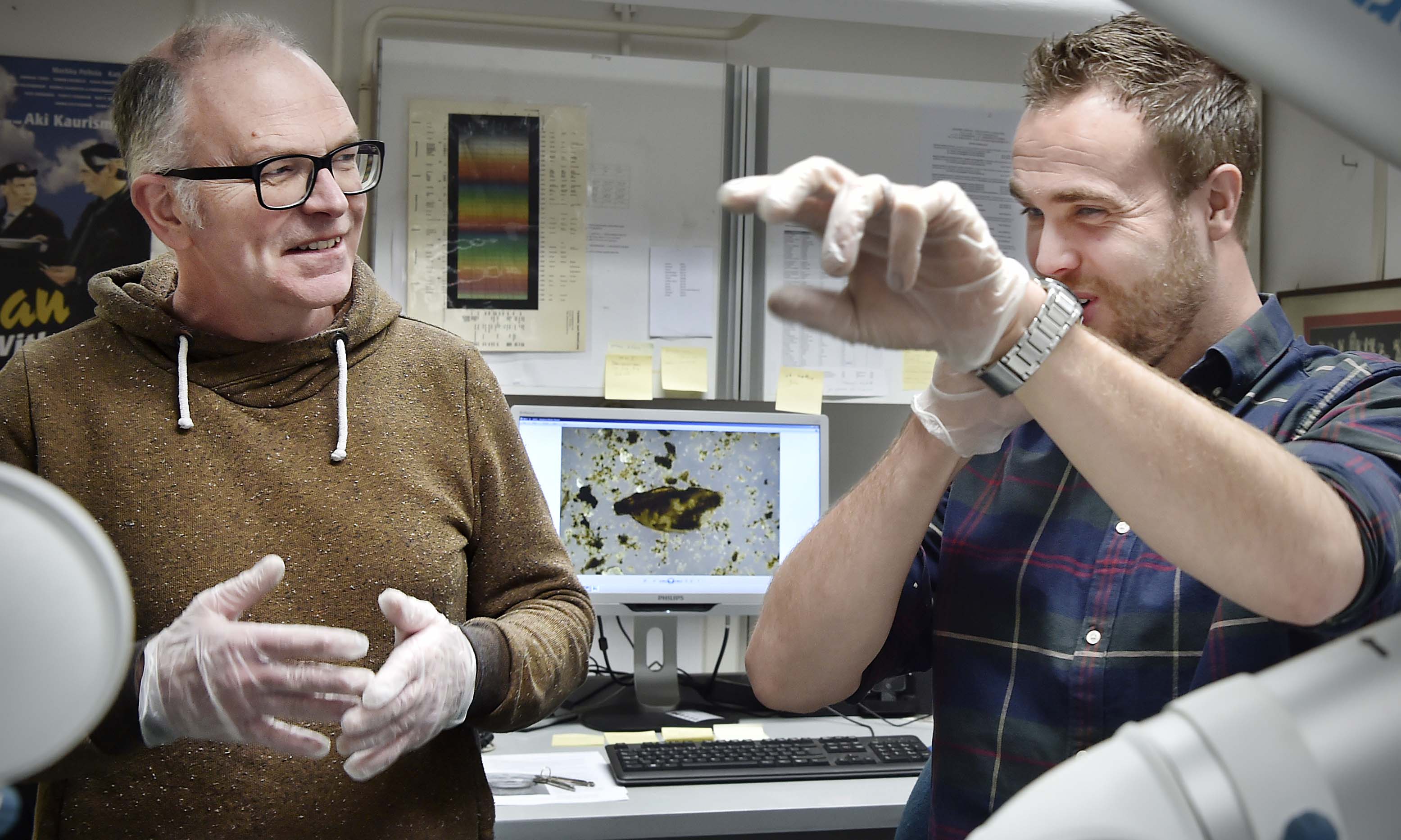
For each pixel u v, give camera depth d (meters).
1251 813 0.28
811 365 2.03
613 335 1.96
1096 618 0.83
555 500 1.85
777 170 2.00
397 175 1.87
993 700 0.88
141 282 1.11
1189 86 0.78
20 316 1.80
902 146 2.04
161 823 0.95
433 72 1.87
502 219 1.91
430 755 1.04
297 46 1.09
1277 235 2.17
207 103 0.99
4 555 0.29
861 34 2.09
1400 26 0.28
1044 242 0.82
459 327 1.89
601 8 1.99
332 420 1.06
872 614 0.86
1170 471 0.53
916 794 1.05
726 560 1.91
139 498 0.98
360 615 1.01
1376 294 1.89
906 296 0.55
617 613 1.87
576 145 1.93
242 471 1.01
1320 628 0.59
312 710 0.84
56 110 1.80
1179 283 0.80
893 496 0.83
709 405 2.00
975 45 2.14
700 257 1.98
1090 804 0.30
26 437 1.00
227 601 0.84
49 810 0.96
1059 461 0.90
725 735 1.72
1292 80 0.30
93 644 0.30
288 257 1.02
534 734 1.75
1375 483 0.58
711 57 2.04
